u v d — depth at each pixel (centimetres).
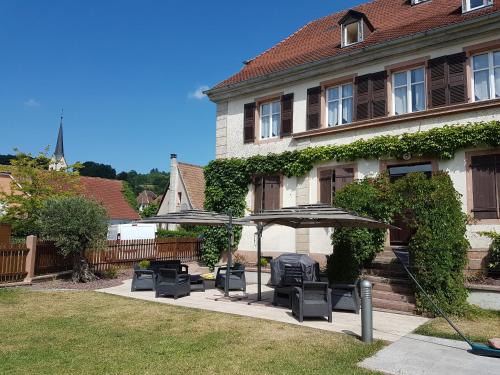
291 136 1681
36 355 581
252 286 1363
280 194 1670
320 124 1608
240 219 1146
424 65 1390
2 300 1005
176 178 3778
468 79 1294
